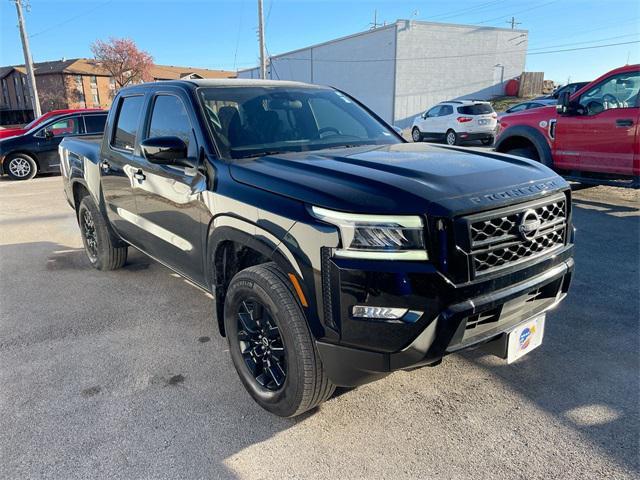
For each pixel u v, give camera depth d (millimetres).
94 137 5824
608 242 5656
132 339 3645
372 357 2174
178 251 3410
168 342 3588
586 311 3887
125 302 4355
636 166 6543
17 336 3729
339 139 3471
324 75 41625
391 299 2082
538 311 2570
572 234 2744
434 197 2139
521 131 8148
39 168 12656
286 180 2463
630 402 2740
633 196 8172
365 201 2154
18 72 65062
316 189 2305
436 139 19234
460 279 2117
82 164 4930
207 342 3580
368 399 2838
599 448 2385
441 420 2637
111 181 4289
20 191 10703
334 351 2248
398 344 2117
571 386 2908
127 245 4996
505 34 36906
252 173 2654
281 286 2424
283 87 3752
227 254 2930
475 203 2162
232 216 2660
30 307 4281
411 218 2096
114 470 2318
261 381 2729
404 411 2723
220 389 2973
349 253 2135
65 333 3766
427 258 2098
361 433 2551
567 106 7328
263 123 3295
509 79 38188
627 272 4699
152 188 3566
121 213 4250
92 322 3953
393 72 33875
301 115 3535
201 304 4289
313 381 2402
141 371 3193
